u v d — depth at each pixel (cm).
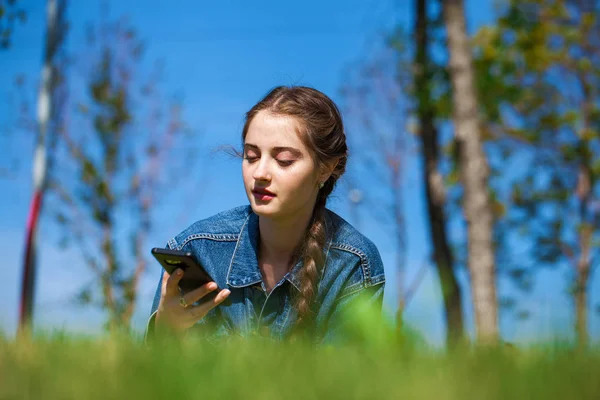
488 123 1819
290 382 101
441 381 102
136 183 1812
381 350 120
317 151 283
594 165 2073
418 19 1352
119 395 97
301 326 301
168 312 261
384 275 315
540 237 2108
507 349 140
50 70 1586
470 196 1155
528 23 1542
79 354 135
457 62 1187
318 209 301
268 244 302
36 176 1530
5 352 150
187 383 100
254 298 305
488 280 1125
